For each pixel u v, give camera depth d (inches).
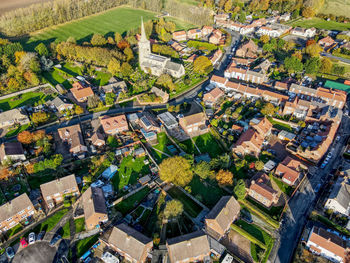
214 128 5649.6
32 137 5255.9
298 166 4830.2
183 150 5123.0
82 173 4800.7
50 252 3656.5
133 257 3371.1
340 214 4092.0
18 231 3909.9
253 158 5009.8
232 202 3934.5
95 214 3752.5
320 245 3560.5
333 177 4685.0
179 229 3870.6
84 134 5639.8
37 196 4384.8
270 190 4165.8
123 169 4830.2
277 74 7480.3
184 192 4375.0
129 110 6323.8
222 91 6702.8
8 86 6934.1
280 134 5433.1
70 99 6678.2
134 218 4052.7
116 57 7785.4
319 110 5831.7
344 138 5502.0
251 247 3713.1
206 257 3476.9
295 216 4126.5
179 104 6446.9
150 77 7529.5
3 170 4687.5
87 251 3627.0
